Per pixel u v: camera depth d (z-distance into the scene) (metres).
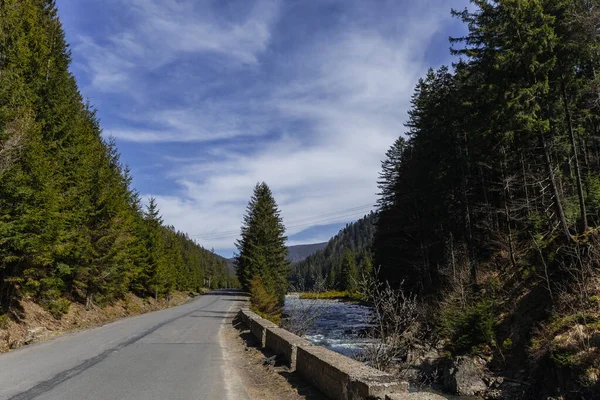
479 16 22.31
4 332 12.91
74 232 19.14
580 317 15.26
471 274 25.89
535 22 18.95
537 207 26.62
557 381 13.90
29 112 15.75
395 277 38.00
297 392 7.11
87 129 26.31
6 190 13.17
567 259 18.86
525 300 20.09
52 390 6.88
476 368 17.47
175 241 64.94
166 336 15.39
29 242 13.95
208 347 12.79
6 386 7.15
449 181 31.11
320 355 7.33
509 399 15.12
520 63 19.11
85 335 15.30
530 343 16.75
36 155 14.82
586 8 18.20
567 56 19.06
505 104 19.17
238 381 8.12
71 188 20.06
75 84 27.64
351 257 95.88
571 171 25.41
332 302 66.12
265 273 47.28
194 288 85.00
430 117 32.12
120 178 34.03
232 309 32.38
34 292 16.52
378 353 11.24
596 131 25.97
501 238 26.52
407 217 37.31
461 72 26.77
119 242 25.55
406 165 38.91
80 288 24.80
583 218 19.55
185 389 7.22
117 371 8.67
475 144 25.03
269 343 11.91
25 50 18.20
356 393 5.29
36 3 24.41
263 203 59.50
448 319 21.28
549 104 20.94
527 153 25.78
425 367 18.91
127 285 32.59
